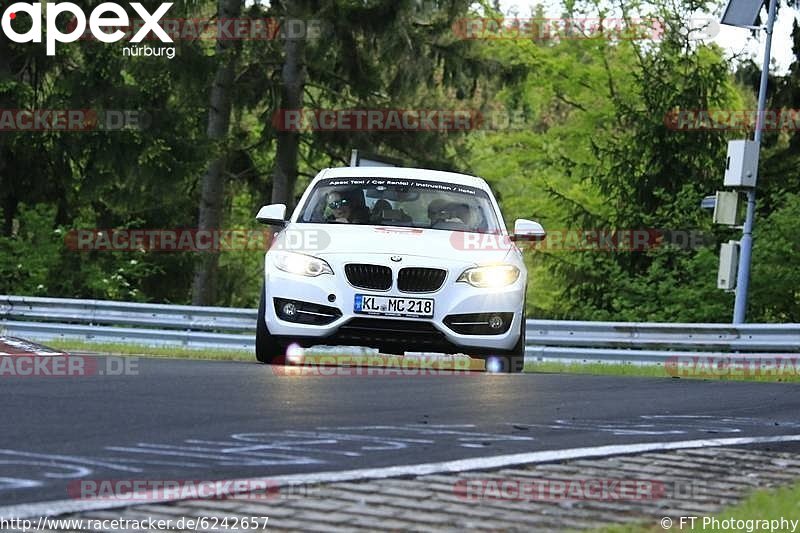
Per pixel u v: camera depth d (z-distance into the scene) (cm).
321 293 2992
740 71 8044
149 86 7831
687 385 3011
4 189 8400
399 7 8138
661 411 2364
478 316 3014
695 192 7412
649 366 4256
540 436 1902
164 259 8569
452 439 1823
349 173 3397
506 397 2486
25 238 8444
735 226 5088
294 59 8550
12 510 1238
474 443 1792
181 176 7850
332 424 1942
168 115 7888
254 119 9588
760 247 6606
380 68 8706
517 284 3086
